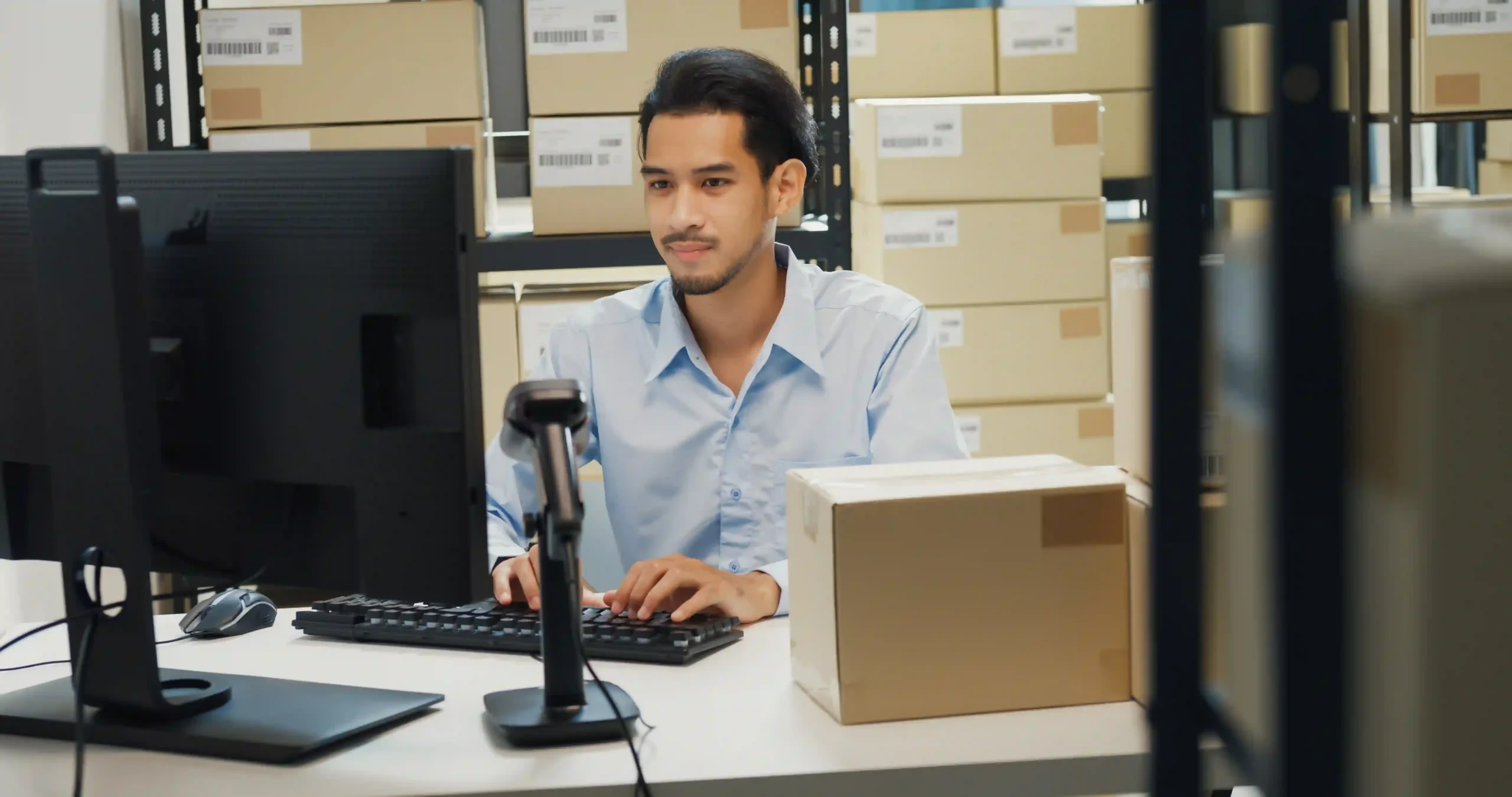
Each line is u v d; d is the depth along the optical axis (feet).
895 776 2.98
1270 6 1.20
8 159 3.34
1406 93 7.54
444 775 3.01
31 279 3.35
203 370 3.29
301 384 3.21
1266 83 1.21
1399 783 1.26
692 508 5.20
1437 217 1.38
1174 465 1.45
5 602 6.04
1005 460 3.69
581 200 6.73
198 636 4.13
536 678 3.68
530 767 3.04
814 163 5.12
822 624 3.30
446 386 3.09
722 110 4.66
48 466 3.50
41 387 3.41
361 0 6.91
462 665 3.82
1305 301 1.20
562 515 3.02
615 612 4.02
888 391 5.14
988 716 3.30
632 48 6.62
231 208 3.22
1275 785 1.27
